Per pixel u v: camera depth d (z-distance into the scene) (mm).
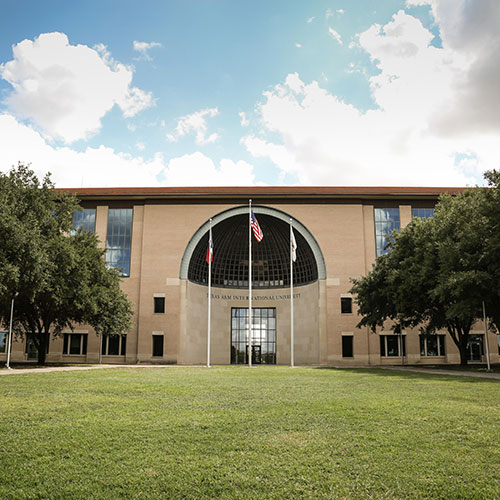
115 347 46156
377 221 48312
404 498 6344
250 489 6648
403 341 46219
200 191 47969
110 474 7199
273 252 53062
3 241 26156
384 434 9594
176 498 6355
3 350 46875
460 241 29375
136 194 47750
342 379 22500
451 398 14820
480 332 46656
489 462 7777
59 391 16344
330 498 6332
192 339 47688
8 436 9367
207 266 51531
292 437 9375
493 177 28734
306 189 47938
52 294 30656
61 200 36250
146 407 12852
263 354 51969
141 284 46469
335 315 45750
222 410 12359
